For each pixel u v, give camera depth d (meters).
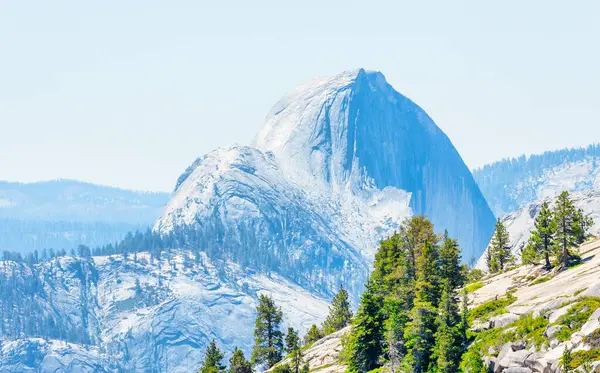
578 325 185.12
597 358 167.62
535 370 183.75
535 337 191.88
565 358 171.38
